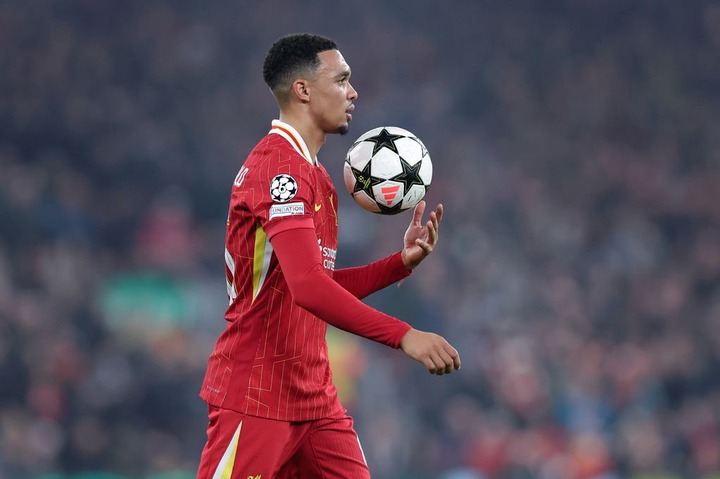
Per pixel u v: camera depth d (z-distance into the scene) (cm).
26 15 6956
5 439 3766
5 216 4984
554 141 7119
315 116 1457
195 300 5094
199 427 4166
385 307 4747
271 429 1416
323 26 7750
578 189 6588
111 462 3891
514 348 4631
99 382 4159
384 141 1511
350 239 5550
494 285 5294
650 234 6178
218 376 1440
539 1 8162
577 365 4653
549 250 5822
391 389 4434
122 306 4991
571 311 5194
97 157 5984
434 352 1291
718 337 5006
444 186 6181
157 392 4178
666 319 5250
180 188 5903
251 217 1384
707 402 4656
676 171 6969
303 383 1434
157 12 7338
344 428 1510
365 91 7369
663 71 7806
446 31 7931
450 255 5541
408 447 4162
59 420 3972
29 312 4331
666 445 4359
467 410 4350
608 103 7469
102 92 6650
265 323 1413
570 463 4100
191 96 6881
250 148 6488
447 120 7100
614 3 8175
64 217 5359
